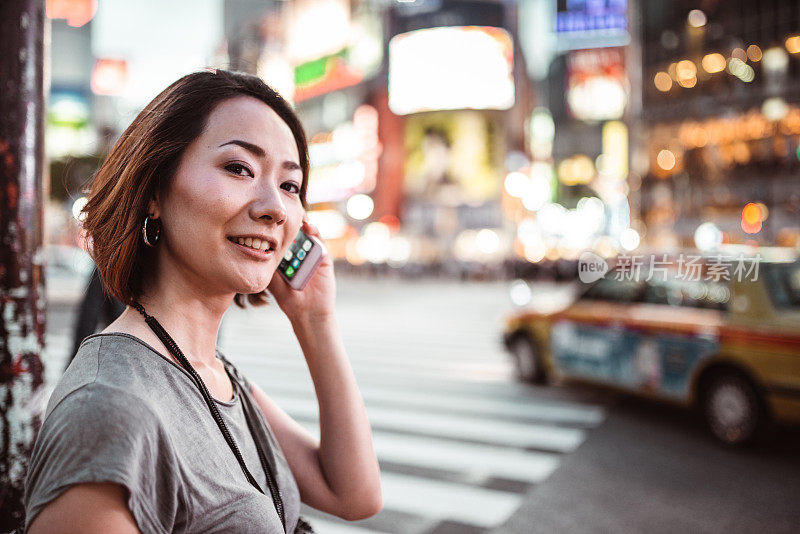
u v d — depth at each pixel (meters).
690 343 5.21
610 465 4.54
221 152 0.92
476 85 51.06
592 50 50.75
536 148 57.03
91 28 49.06
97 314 3.27
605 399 6.60
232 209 0.91
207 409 0.89
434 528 3.48
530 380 7.31
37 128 1.58
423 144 52.69
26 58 1.54
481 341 11.02
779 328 4.60
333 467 1.18
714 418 5.09
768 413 4.68
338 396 1.21
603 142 51.81
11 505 1.52
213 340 1.02
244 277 0.92
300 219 1.01
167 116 0.92
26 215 1.55
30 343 1.56
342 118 63.25
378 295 23.86
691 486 4.12
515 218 51.81
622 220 40.16
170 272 0.96
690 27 31.62
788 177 27.56
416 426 5.55
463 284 34.34
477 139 51.31
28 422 1.55
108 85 43.69
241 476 0.89
